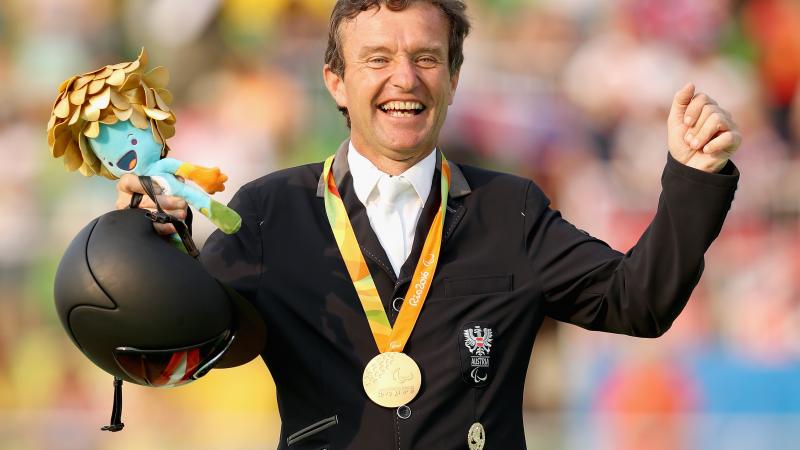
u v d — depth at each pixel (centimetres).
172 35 3516
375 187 1134
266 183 1164
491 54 3422
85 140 1072
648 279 1031
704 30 3466
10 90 3469
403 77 1080
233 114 3428
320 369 1080
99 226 1048
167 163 1066
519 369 1097
